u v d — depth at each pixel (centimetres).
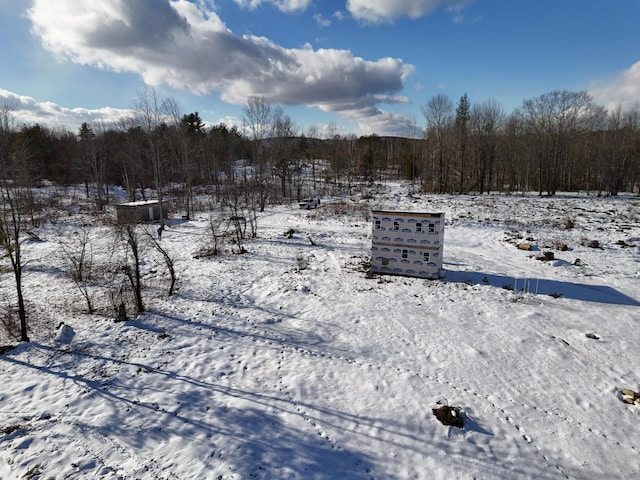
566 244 2353
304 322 1418
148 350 1223
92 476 743
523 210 3609
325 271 2034
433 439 841
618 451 803
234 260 2288
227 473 750
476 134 5872
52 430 863
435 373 1082
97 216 3988
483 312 1469
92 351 1217
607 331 1294
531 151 5959
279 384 1042
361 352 1202
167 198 5331
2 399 973
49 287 1891
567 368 1089
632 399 946
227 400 976
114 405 953
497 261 2147
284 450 812
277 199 5259
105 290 1825
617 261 2042
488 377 1057
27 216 3653
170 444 827
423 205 4144
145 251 2452
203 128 7800
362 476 749
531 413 916
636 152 5306
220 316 1479
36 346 1249
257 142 4625
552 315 1427
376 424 887
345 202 4609
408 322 1398
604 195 4850
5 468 761
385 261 1966
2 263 2323
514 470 762
